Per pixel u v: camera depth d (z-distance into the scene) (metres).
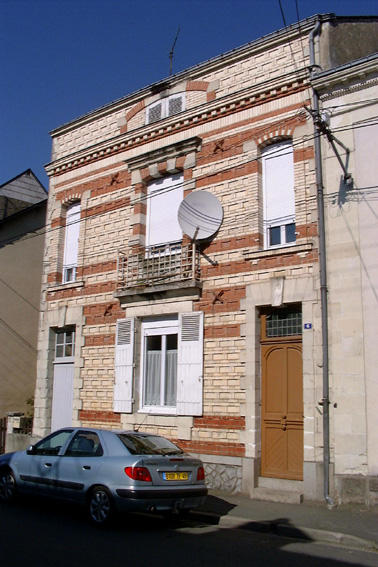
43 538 7.78
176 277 13.48
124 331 14.20
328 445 10.40
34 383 19.09
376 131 11.00
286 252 11.68
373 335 10.34
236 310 12.27
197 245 13.17
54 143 17.77
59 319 16.02
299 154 11.94
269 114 12.62
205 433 12.23
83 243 16.00
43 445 10.25
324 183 11.45
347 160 11.22
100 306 15.07
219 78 13.91
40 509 9.95
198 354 12.61
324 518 9.23
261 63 13.14
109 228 15.45
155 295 13.62
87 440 9.52
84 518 9.31
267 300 11.78
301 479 10.97
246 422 11.68
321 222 11.24
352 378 10.40
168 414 12.95
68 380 15.74
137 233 14.65
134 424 13.52
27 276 19.53
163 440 9.88
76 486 9.01
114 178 15.64
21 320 19.11
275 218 12.35
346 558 7.34
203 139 13.77
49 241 17.06
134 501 8.23
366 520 9.09
